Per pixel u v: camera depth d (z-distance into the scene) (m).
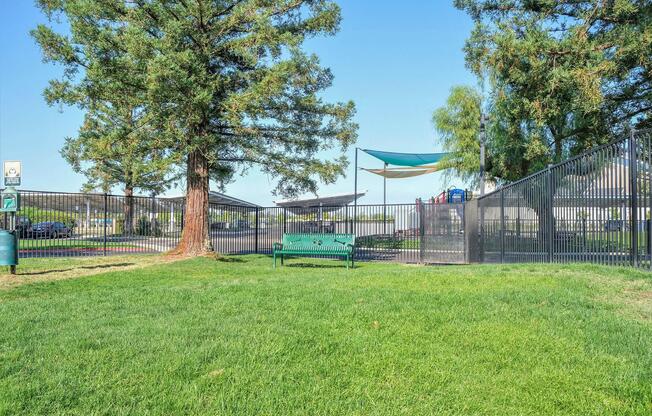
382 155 24.69
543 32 16.66
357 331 5.29
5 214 15.10
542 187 12.16
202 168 16.48
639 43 14.76
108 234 19.11
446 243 16.62
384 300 6.86
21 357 4.43
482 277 8.96
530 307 6.34
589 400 3.69
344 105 17.17
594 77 14.79
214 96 15.39
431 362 4.41
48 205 17.11
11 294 8.23
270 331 5.28
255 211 22.06
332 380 3.99
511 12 19.48
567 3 17.78
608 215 10.23
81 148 28.98
